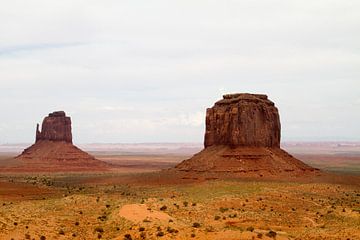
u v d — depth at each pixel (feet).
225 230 194.59
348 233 203.72
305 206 292.40
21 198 358.43
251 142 455.22
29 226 204.54
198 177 431.43
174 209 250.98
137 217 216.54
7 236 187.01
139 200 289.12
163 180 453.58
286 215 260.83
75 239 191.01
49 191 422.00
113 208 249.96
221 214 249.34
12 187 447.83
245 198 305.32
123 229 200.64
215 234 187.62
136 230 195.52
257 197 311.88
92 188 444.14
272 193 329.72
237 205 285.02
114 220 217.36
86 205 263.70
